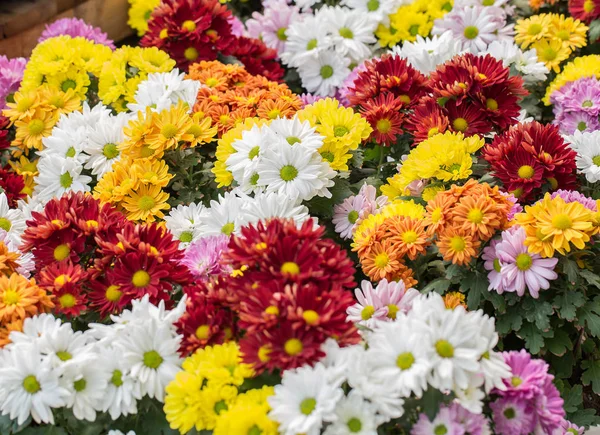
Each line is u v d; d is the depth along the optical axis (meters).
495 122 1.59
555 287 1.41
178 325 1.29
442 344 1.22
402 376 1.21
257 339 1.23
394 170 1.67
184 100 1.70
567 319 1.40
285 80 2.01
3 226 1.58
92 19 2.04
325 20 1.94
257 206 1.46
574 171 1.55
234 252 1.26
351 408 1.21
